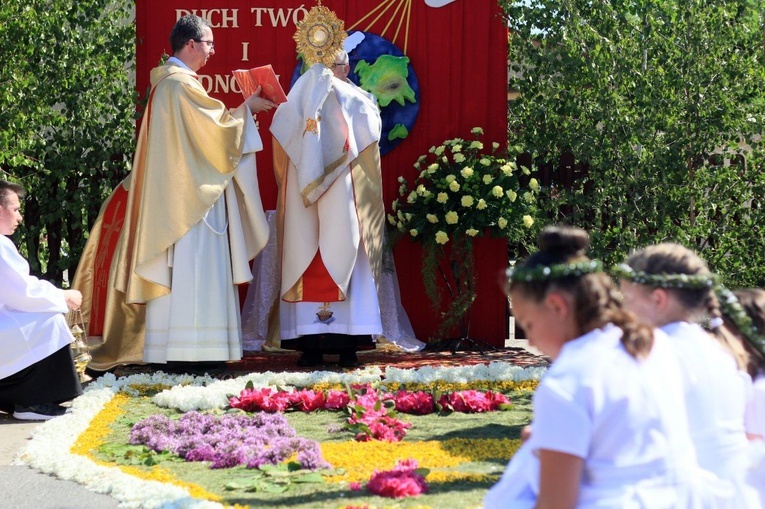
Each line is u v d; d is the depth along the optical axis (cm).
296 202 802
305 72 850
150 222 742
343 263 791
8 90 838
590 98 914
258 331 868
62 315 641
